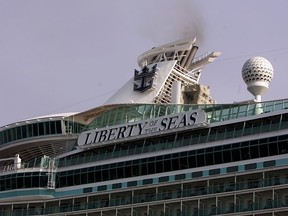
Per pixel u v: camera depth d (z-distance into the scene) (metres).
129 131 160.50
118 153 162.00
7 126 187.88
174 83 179.75
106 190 160.25
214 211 147.75
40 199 167.38
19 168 171.12
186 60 188.88
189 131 154.62
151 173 156.25
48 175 168.12
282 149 143.75
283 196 143.12
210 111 155.25
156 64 183.88
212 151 150.25
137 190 156.88
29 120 184.38
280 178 143.50
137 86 182.62
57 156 173.75
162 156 155.62
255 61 166.62
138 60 192.50
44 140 181.75
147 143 159.38
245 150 147.12
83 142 166.00
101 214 159.75
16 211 169.00
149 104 165.38
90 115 178.25
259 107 151.12
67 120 180.88
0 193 171.00
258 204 143.75
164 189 154.50
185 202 151.50
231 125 150.75
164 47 189.75
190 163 152.25
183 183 151.62
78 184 164.88
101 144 163.25
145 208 155.88
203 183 150.50
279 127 145.38
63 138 179.88
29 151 186.00
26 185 168.75
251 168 145.75
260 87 165.62
